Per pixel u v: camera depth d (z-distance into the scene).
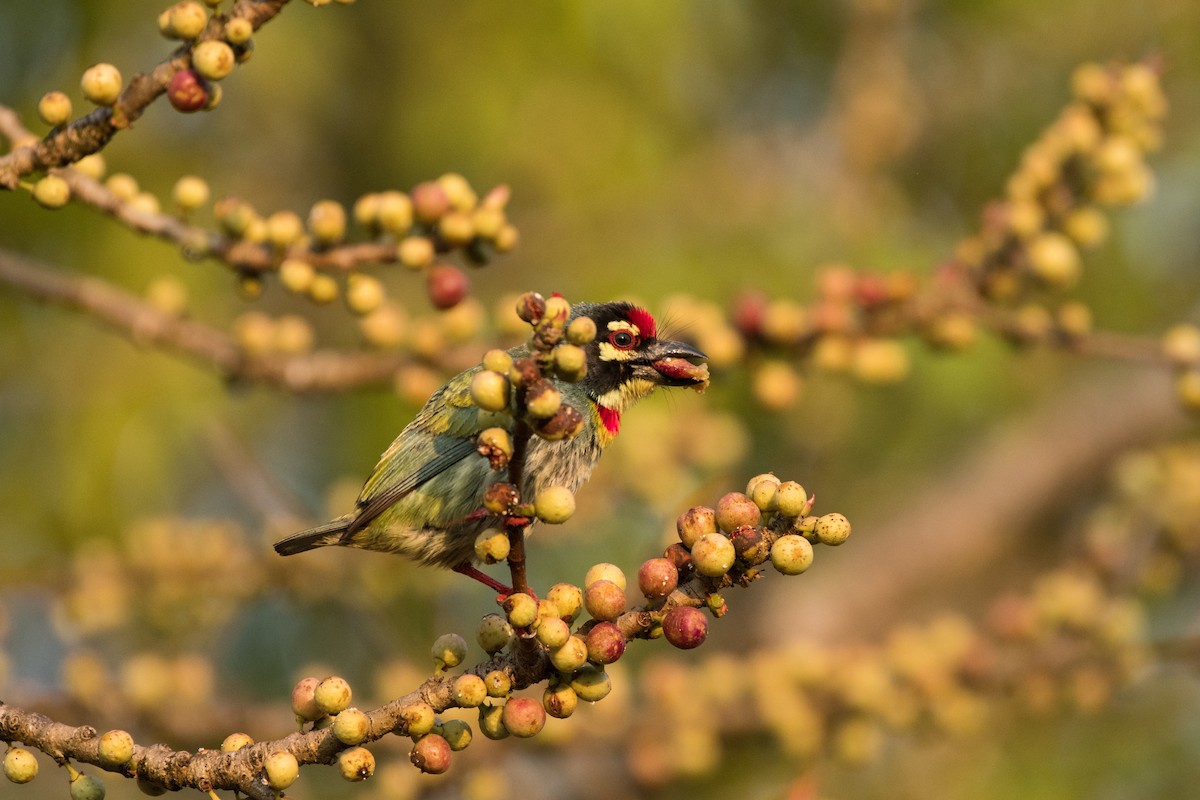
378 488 7.50
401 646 10.12
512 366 4.41
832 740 9.05
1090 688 9.26
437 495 7.38
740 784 11.47
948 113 15.77
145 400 12.66
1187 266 15.78
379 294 7.00
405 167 13.75
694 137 14.38
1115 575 10.01
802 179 14.46
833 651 9.58
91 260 12.70
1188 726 12.49
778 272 13.29
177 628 9.39
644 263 13.40
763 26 15.38
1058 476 15.52
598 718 8.98
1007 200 8.40
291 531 9.48
